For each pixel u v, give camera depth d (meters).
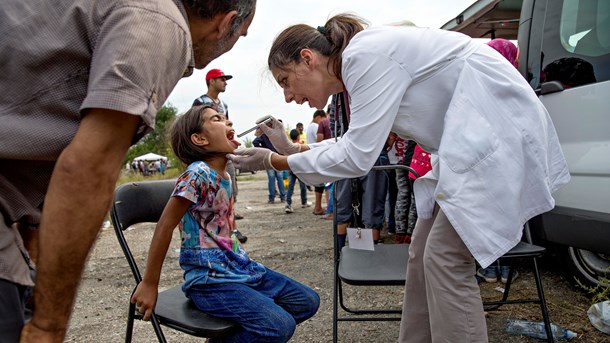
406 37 1.70
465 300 1.69
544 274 3.53
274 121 2.27
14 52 0.92
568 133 2.70
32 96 0.94
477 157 1.61
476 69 1.70
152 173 30.75
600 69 2.54
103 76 0.88
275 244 5.01
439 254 1.73
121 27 0.91
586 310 2.81
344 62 1.71
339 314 2.97
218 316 1.68
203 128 1.82
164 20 0.96
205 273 1.74
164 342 1.69
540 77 2.93
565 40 2.81
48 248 0.88
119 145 0.91
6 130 0.92
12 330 0.96
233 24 1.19
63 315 0.94
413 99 1.73
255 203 9.54
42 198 1.04
